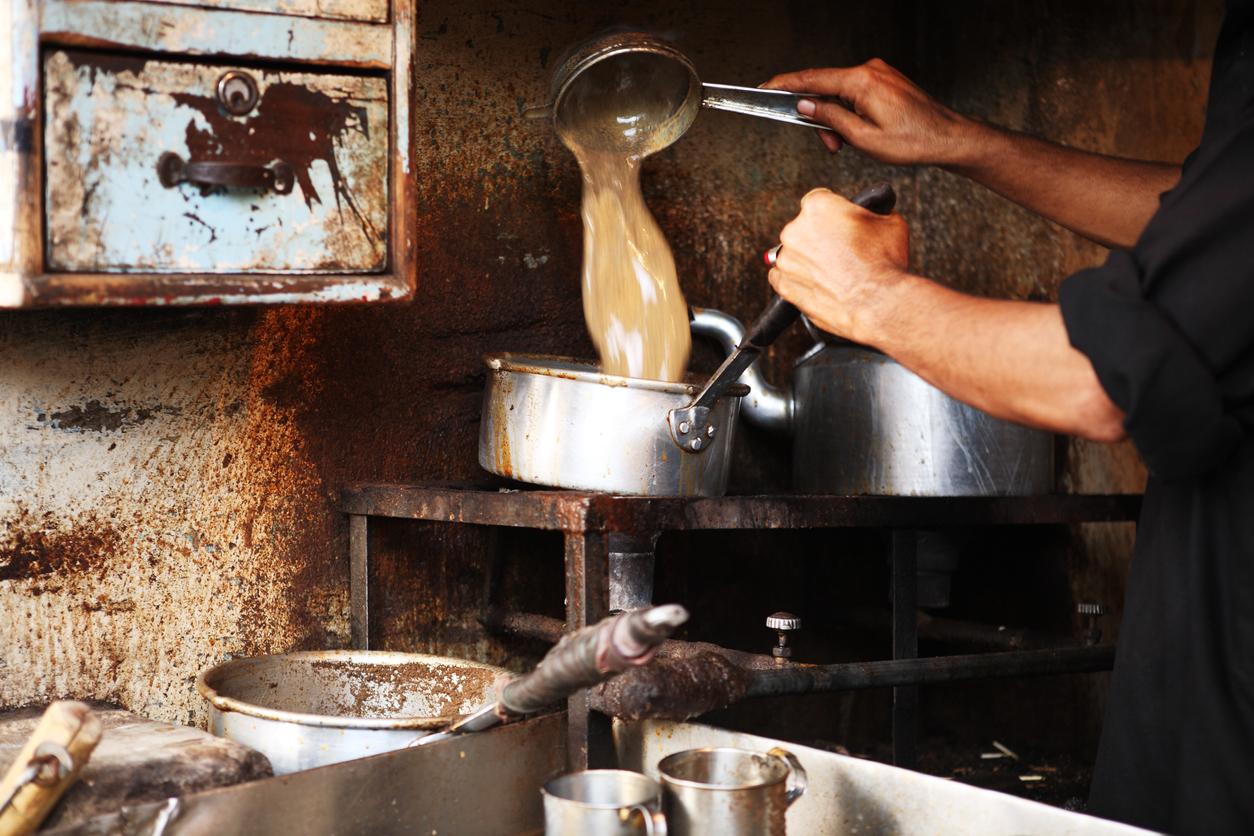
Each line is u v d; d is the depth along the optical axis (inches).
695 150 80.4
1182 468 41.2
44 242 42.6
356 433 68.7
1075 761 89.5
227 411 64.4
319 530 67.7
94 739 40.7
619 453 57.6
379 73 49.6
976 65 90.1
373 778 45.0
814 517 60.7
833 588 86.7
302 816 42.9
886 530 75.8
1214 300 39.4
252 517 65.4
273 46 46.9
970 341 43.4
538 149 74.6
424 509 61.5
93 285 43.3
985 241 90.8
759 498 58.8
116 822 38.2
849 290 47.9
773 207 83.6
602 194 65.2
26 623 58.7
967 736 90.4
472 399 72.9
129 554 61.5
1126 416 39.4
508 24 73.3
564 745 52.6
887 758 86.0
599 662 39.4
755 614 83.4
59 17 42.4
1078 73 92.3
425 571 71.6
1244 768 44.8
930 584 78.4
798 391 72.0
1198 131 96.3
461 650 73.1
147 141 44.6
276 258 47.4
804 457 71.2
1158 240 40.5
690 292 79.9
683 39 79.7
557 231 75.4
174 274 45.2
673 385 57.7
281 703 60.6
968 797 45.1
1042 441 71.6
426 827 46.7
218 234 46.1
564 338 75.9
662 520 54.6
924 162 63.1
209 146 45.8
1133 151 93.9
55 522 59.4
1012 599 89.9
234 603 64.9
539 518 53.8
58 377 59.2
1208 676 45.8
